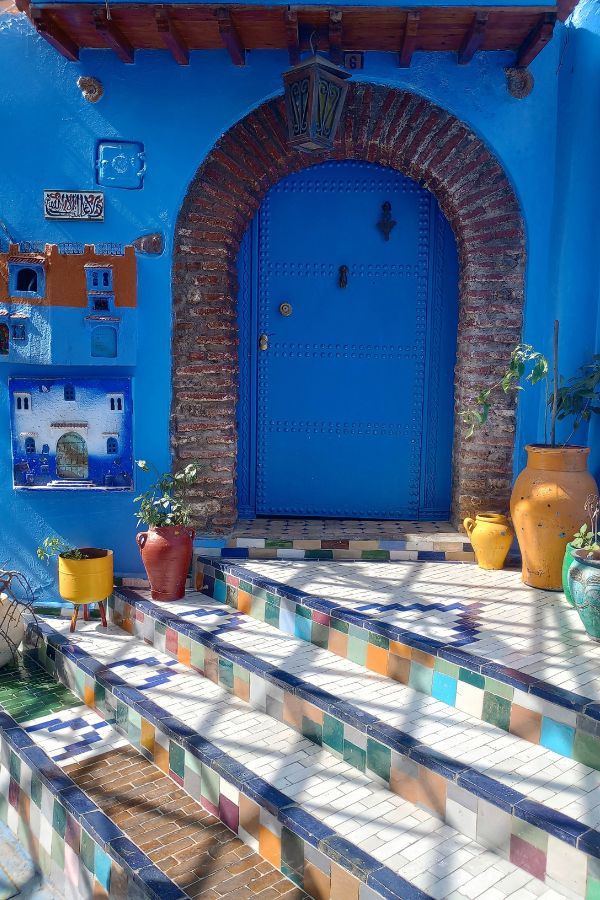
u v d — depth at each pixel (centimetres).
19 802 394
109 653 469
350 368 582
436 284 568
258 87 493
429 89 487
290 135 425
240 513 589
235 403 541
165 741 377
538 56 483
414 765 313
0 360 511
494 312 508
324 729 358
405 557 527
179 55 474
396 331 577
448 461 583
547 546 451
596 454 483
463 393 524
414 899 256
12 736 407
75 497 532
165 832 332
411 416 583
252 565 507
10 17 495
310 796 318
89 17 443
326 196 568
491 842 285
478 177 498
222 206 510
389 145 504
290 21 429
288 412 588
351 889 276
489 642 376
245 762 343
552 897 261
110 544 535
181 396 523
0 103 501
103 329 509
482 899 258
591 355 487
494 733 333
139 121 500
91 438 523
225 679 421
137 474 528
